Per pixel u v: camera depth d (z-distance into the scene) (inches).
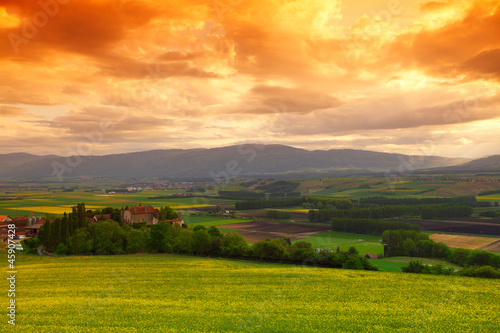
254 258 2773.1
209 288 1863.9
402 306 1611.7
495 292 1852.9
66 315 1392.7
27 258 2694.4
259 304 1596.9
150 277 2076.8
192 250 2974.9
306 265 2598.4
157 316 1408.7
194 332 1251.8
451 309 1578.5
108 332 1230.9
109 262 2516.0
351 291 1849.2
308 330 1299.2
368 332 1302.9
